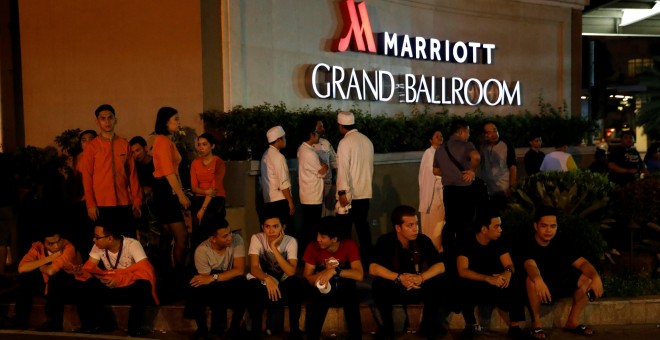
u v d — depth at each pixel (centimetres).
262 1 1059
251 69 1042
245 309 725
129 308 748
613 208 909
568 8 1648
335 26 1206
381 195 1157
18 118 1078
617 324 765
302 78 1140
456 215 846
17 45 1081
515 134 1424
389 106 1313
